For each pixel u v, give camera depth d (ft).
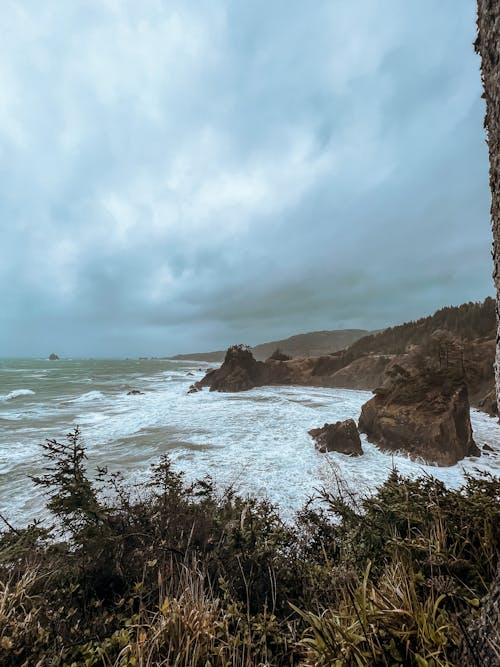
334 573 7.41
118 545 8.59
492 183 5.30
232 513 10.46
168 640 5.96
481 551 6.80
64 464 10.02
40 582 7.94
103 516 9.24
